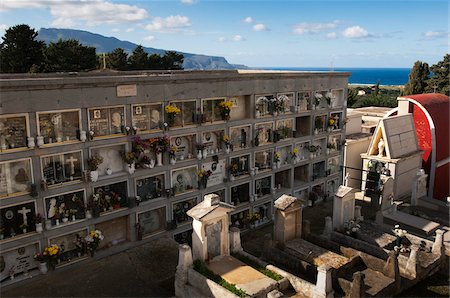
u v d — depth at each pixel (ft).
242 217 77.61
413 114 106.01
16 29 134.41
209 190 72.08
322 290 50.49
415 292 57.47
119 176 61.26
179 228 68.69
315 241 66.39
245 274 53.88
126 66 162.30
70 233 57.88
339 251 63.16
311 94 86.99
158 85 62.34
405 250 65.05
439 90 202.59
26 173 53.72
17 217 53.88
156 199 65.98
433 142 101.50
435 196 103.24
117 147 62.18
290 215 66.03
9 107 49.90
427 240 69.46
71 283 54.70
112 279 55.98
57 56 137.69
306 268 57.98
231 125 73.36
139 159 63.98
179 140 68.23
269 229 78.02
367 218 85.20
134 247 63.82
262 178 80.53
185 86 65.57
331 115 92.73
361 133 114.62
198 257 55.77
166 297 53.31
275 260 62.54
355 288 50.60
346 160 99.71
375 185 95.20
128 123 60.64
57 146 54.70
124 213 62.54
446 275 62.39
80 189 57.88
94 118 57.98
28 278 54.54
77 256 59.31
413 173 99.71
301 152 88.33
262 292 50.08
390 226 80.38
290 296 52.29
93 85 55.93
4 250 52.42
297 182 89.25
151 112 63.41
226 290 48.83
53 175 55.93
